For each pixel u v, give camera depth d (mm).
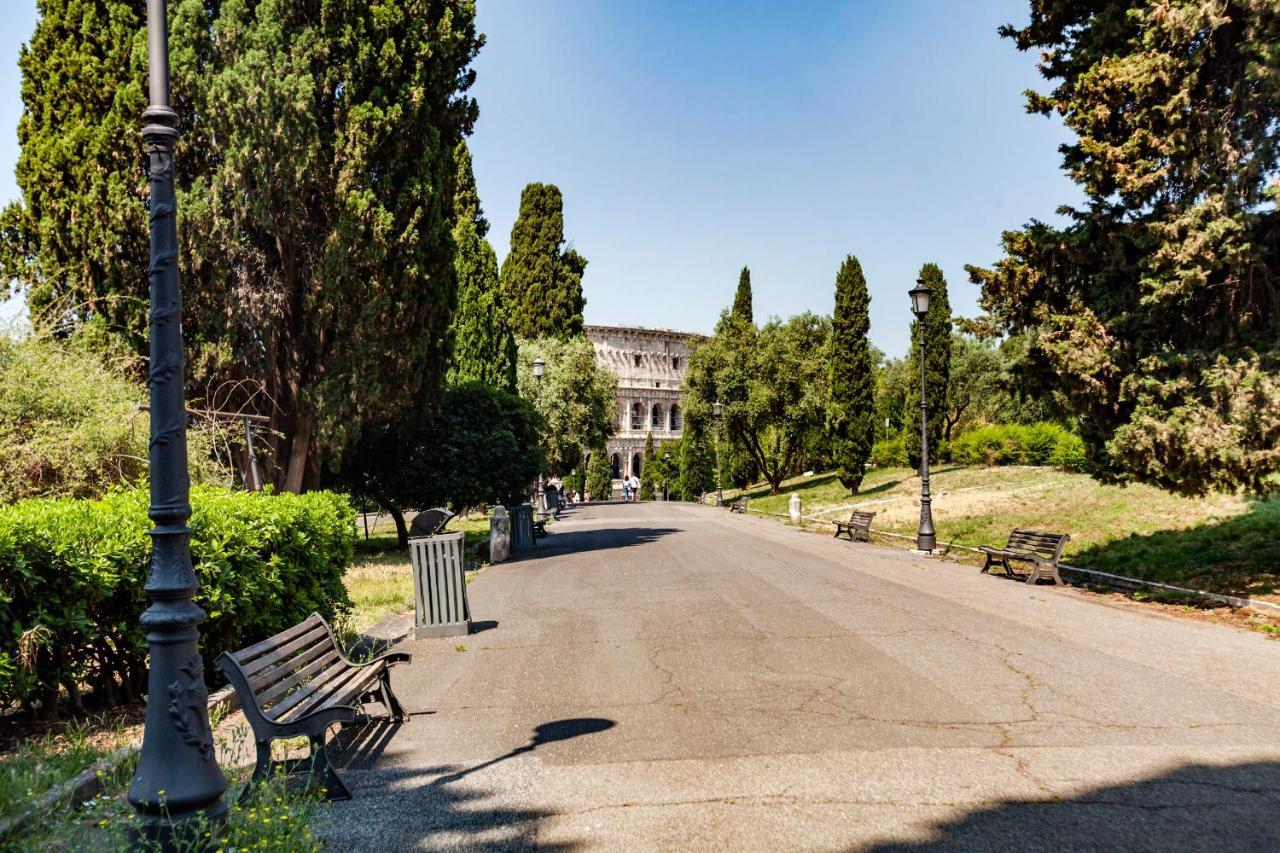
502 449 22203
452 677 7930
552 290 55625
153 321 4133
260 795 4312
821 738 5688
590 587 13953
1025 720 6008
